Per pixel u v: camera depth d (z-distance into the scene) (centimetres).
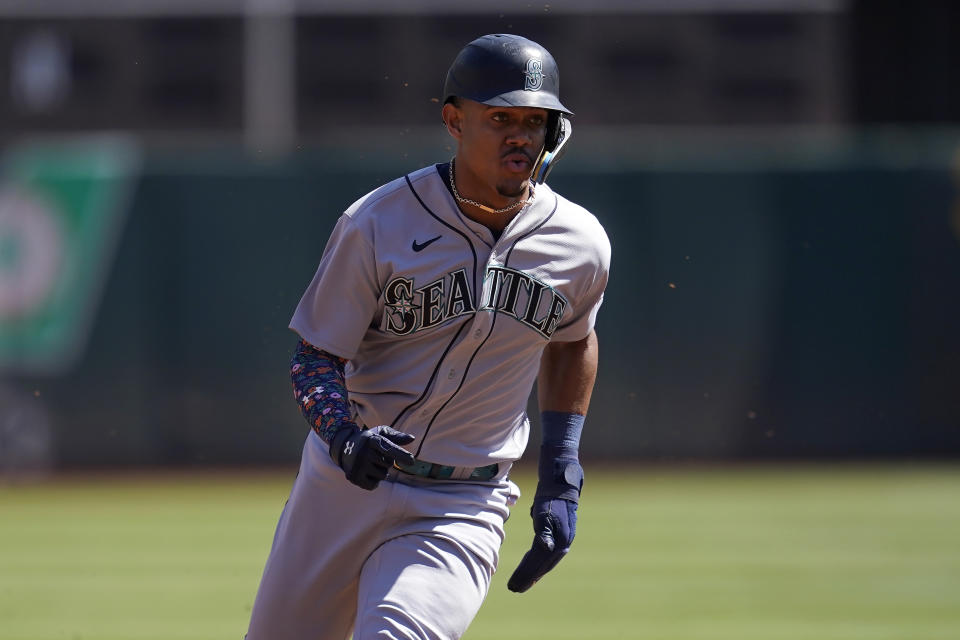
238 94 6844
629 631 2292
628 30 6788
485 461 1176
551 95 1077
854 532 3419
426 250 1112
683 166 4719
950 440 4781
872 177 4750
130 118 6838
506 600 2597
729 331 4728
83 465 4669
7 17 6831
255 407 4684
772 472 4578
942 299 4762
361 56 6825
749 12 6794
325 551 1173
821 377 4747
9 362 4672
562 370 1248
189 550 3197
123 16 6850
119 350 4681
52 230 4691
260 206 4678
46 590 2695
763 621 2375
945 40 6309
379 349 1172
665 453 4712
